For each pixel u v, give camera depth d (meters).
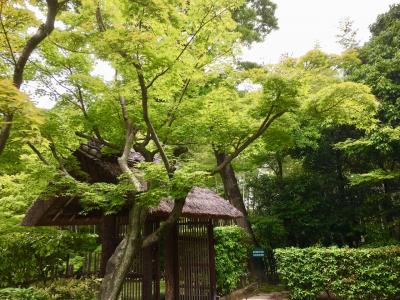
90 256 9.74
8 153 6.39
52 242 9.09
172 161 6.14
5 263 8.60
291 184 15.66
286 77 5.17
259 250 12.89
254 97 6.16
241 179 22.12
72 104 6.73
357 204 14.88
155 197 5.41
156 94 6.11
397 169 12.38
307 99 5.70
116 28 5.02
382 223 13.59
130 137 6.32
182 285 8.64
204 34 5.89
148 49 4.93
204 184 5.73
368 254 8.99
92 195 5.79
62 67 6.43
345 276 9.27
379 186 14.64
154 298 7.78
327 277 9.43
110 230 7.72
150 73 5.50
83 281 7.88
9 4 4.33
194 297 8.73
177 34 5.30
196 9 5.49
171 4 5.27
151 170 5.43
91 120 6.67
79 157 7.44
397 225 12.97
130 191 5.85
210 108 6.18
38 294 6.04
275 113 5.81
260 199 17.72
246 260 12.81
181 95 6.46
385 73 12.17
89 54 6.30
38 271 9.05
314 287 9.60
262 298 11.02
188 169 5.41
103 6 5.86
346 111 5.97
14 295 5.60
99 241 10.98
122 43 4.79
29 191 7.89
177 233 8.80
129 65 5.13
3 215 9.36
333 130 14.68
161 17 5.13
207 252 9.20
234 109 6.29
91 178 7.36
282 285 13.27
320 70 5.90
